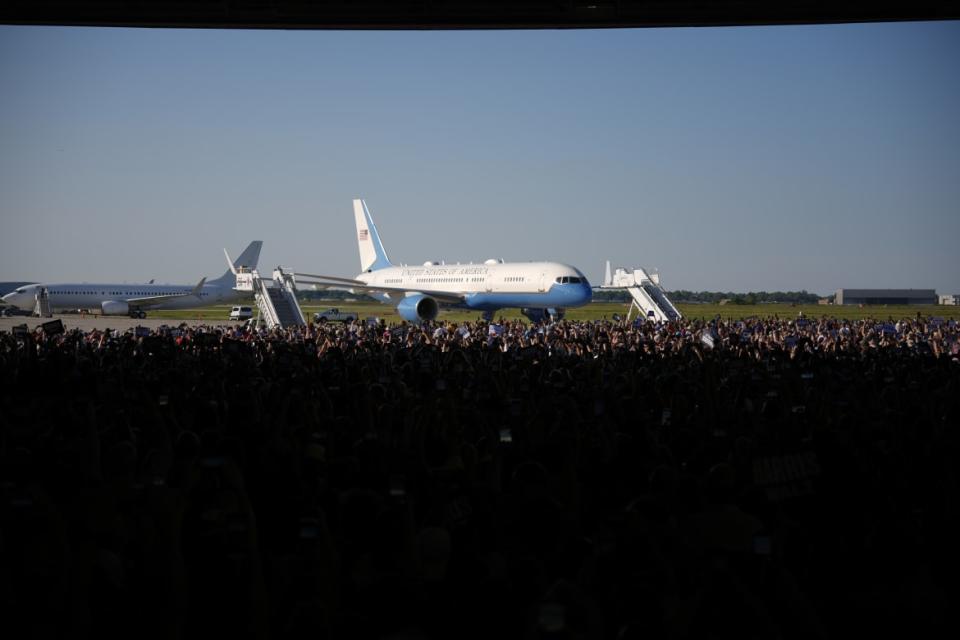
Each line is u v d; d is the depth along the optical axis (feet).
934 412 52.60
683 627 18.24
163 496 26.30
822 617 24.84
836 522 28.53
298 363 74.79
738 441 35.24
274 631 22.52
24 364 76.95
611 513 28.14
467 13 115.14
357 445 33.14
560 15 116.06
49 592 21.57
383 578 18.28
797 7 112.16
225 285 419.54
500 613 18.74
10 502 23.08
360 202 361.92
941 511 29.22
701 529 24.57
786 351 92.38
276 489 28.99
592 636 16.85
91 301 379.76
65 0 109.50
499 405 49.03
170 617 21.97
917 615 22.80
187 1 111.34
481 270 279.49
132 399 52.19
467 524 25.88
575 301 250.16
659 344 124.57
